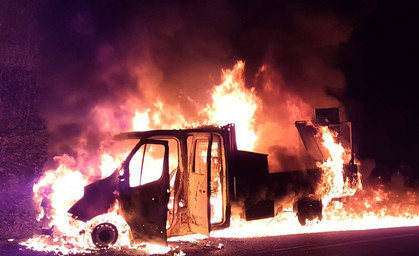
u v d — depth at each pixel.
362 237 7.76
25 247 7.39
